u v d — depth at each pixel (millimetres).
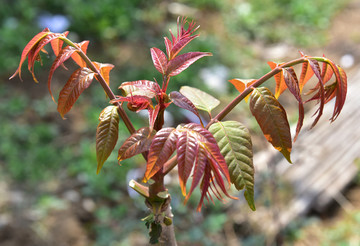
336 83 1133
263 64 7191
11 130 5332
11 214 4223
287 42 7891
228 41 7664
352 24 8375
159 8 8141
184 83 6137
